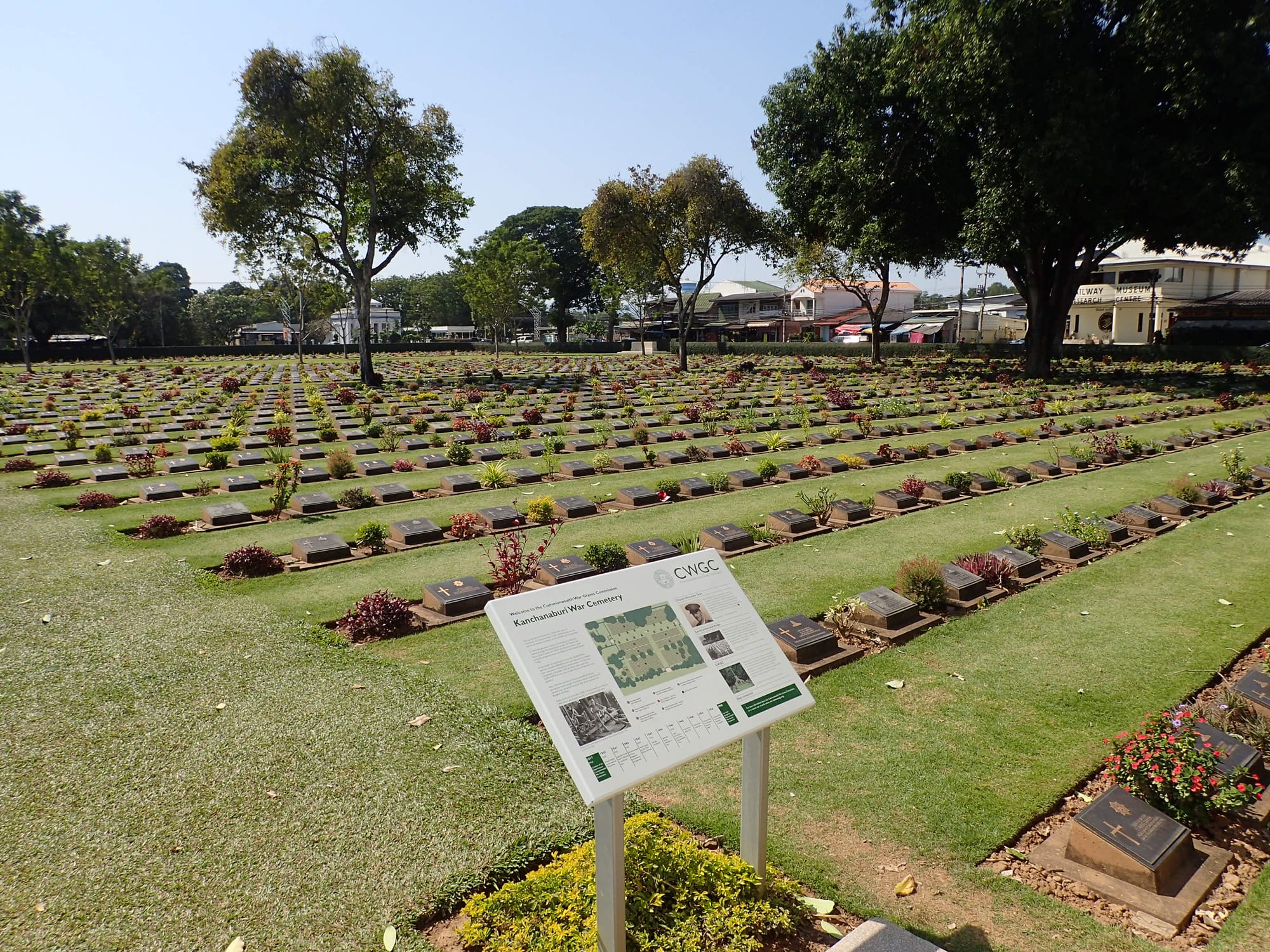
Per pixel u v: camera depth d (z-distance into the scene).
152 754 5.44
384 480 15.22
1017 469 15.20
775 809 4.88
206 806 4.85
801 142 37.72
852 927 3.89
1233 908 4.06
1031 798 4.96
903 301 84.56
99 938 3.80
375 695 6.32
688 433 20.08
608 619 3.44
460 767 5.30
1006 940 3.81
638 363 53.47
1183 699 6.25
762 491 14.10
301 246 42.56
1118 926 3.92
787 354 65.38
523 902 3.79
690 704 3.39
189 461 16.34
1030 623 7.80
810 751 5.56
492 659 7.11
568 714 3.10
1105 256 35.84
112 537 11.00
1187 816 4.56
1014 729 5.82
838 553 10.27
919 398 29.05
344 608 8.35
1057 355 44.03
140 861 4.35
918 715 6.04
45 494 13.95
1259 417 23.36
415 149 35.19
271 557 9.66
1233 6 25.00
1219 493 12.84
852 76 32.88
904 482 13.68
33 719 5.90
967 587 8.41
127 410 24.11
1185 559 9.80
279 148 33.38
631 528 11.62
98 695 6.29
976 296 92.19
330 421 21.92
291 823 4.68
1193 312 52.62
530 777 5.19
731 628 3.76
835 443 19.53
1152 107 28.58
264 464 17.05
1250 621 7.80
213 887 4.14
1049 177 26.92
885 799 4.96
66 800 4.91
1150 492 13.73
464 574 9.55
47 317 65.19
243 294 91.69
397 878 4.22
